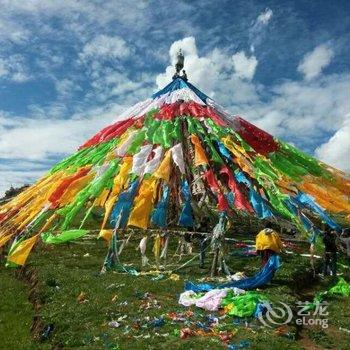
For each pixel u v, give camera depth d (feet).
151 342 41.16
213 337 42.39
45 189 93.20
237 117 103.35
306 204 81.66
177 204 95.76
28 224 82.79
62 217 87.15
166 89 108.88
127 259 82.69
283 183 85.61
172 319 47.24
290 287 62.13
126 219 77.25
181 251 83.97
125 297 55.83
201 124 94.68
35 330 48.37
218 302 51.06
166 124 93.20
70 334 44.16
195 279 65.98
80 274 67.72
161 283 62.90
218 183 80.02
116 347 40.63
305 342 44.75
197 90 108.68
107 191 88.89
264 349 39.81
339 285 65.67
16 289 66.13
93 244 95.76
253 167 85.10
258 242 63.87
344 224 91.45
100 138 103.30
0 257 83.05
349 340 45.85
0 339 46.85
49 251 88.07
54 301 54.44
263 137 101.35
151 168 80.43
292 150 102.32
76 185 87.30
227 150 88.99
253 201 79.56
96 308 51.11
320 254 81.30
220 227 70.85
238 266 75.61
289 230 102.78
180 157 82.33
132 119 102.99
